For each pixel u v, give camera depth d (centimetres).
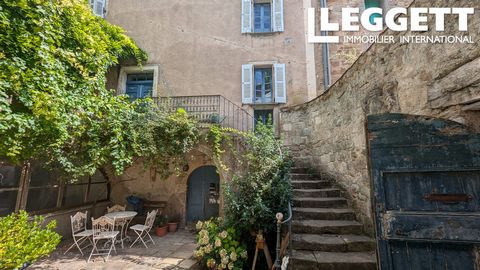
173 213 628
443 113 186
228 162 487
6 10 251
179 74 719
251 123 677
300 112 561
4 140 270
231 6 749
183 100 687
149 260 397
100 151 405
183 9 759
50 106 278
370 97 309
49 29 289
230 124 680
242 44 724
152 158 512
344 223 322
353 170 357
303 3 726
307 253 270
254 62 710
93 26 400
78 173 404
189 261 392
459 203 146
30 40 264
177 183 641
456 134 151
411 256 150
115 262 389
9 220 251
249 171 430
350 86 368
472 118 167
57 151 374
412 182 158
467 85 159
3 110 242
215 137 478
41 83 275
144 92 738
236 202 370
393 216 155
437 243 148
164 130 477
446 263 144
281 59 704
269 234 363
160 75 720
